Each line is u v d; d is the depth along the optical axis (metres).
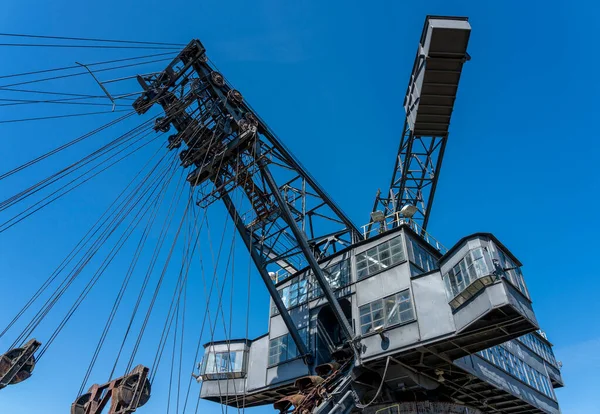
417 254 25.30
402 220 26.48
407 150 29.19
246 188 24.69
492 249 19.50
